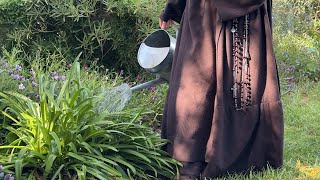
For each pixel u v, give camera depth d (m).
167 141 2.51
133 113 2.73
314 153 2.87
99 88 2.97
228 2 2.37
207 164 2.45
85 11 3.60
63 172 2.32
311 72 4.76
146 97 3.32
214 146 2.41
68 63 3.66
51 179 2.25
